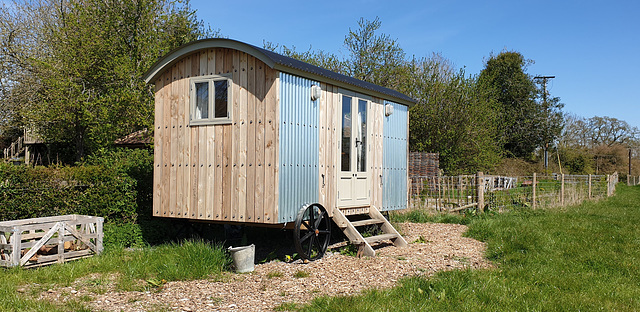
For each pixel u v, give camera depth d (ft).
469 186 49.08
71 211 29.63
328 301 16.31
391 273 21.67
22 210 27.94
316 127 26.55
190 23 65.82
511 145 131.54
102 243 25.32
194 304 16.60
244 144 24.67
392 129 34.94
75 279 20.22
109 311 15.69
